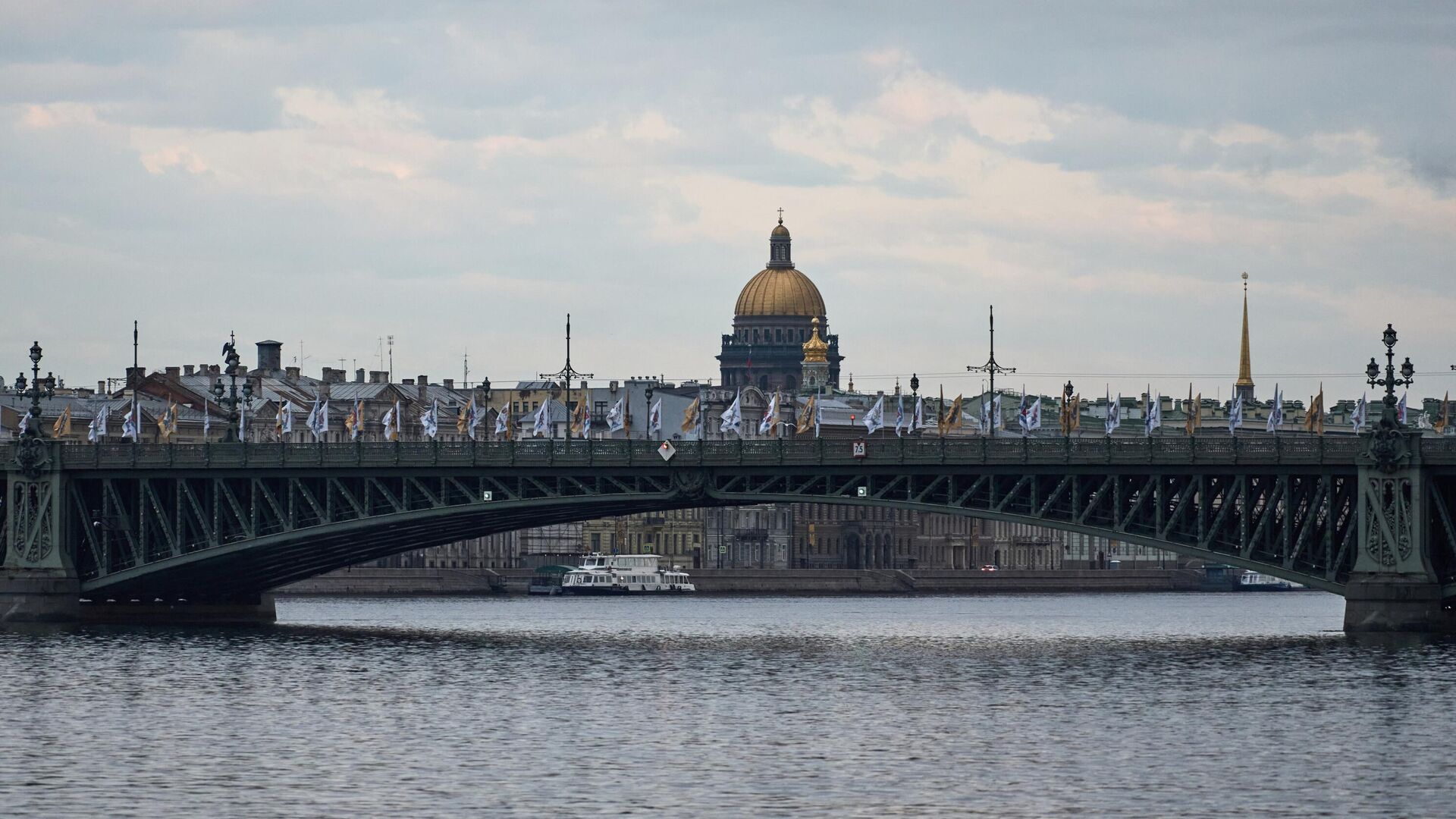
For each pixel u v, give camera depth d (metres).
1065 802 140.62
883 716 182.62
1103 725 175.62
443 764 155.75
